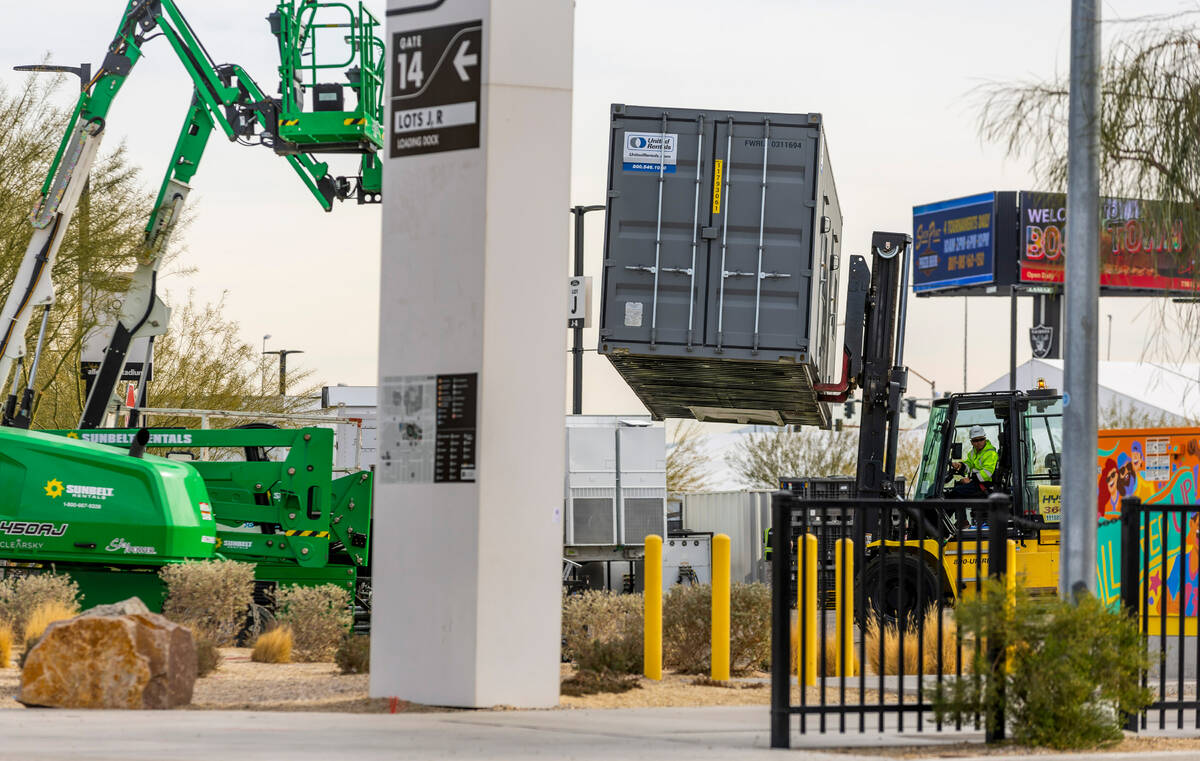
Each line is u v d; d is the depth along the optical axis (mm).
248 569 17125
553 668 11562
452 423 11523
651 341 18156
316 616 16141
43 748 8586
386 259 11922
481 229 11477
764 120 18078
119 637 10922
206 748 8672
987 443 19797
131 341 22891
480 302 11469
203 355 37312
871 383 19781
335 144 21625
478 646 11328
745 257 18094
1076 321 11125
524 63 11609
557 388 11648
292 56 21281
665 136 18203
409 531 11656
